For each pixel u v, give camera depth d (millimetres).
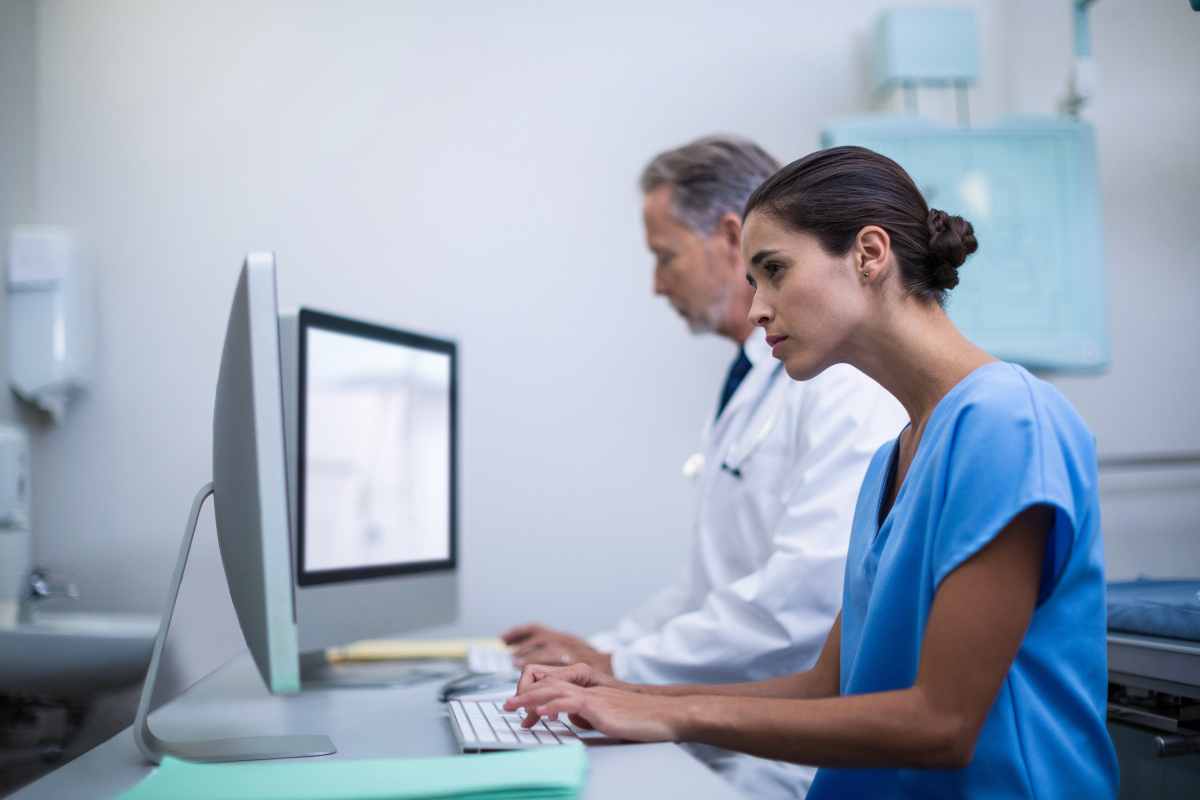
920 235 867
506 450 2352
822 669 1033
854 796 869
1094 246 2299
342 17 2383
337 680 1423
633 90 2441
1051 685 808
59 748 1112
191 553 1417
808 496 1341
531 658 1451
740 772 1249
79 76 2303
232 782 688
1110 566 2295
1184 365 2367
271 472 837
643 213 1684
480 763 718
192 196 2318
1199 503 2324
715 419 1684
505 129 2406
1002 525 733
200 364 2289
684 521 2381
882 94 2469
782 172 893
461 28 2408
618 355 2393
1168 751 1101
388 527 1498
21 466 1991
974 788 787
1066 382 2350
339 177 2357
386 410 1510
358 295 2346
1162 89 2361
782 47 2475
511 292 2383
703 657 1342
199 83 2334
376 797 639
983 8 2471
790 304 872
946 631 737
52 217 2277
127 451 2254
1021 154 2303
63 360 2166
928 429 841
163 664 1427
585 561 2352
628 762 752
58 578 2062
